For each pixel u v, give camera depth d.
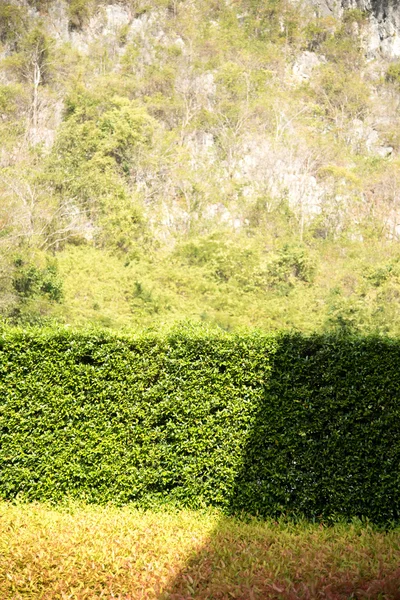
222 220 36.56
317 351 7.49
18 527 6.09
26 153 36.28
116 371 7.79
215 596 4.44
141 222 34.44
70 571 4.89
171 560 5.12
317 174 39.00
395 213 37.12
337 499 7.21
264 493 7.40
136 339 7.81
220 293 31.48
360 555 5.21
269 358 7.57
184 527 6.45
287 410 7.47
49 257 30.92
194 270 32.47
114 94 40.00
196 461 7.63
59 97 39.62
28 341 7.86
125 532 6.04
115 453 7.73
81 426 7.77
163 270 32.12
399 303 31.05
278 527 6.76
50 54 40.66
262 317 30.53
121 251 33.66
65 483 7.72
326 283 32.78
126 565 5.00
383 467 7.16
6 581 4.73
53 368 7.82
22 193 33.34
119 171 36.53
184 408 7.68
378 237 36.50
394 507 7.11
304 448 7.41
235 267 32.50
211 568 4.96
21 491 7.71
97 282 30.78
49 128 38.59
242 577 4.71
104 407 7.78
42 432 7.80
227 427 7.61
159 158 37.16
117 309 30.14
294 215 37.06
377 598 4.27
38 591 4.62
